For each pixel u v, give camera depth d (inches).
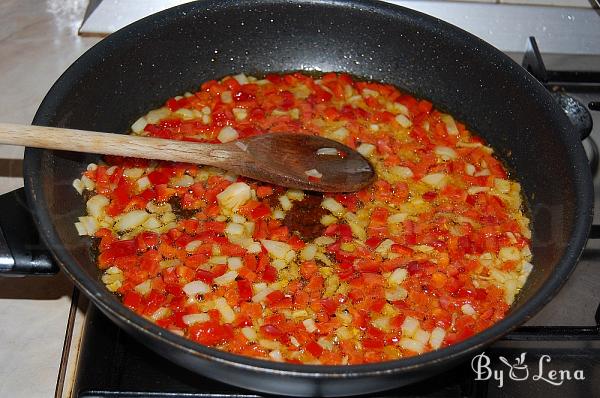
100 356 17.0
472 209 20.3
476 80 21.6
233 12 21.7
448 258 18.9
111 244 18.8
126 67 20.6
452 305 18.1
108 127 20.7
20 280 19.6
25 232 16.6
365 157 21.1
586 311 18.1
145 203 19.8
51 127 17.2
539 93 19.9
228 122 21.8
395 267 18.8
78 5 27.2
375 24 22.2
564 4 27.4
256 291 18.2
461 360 14.8
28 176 16.3
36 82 24.5
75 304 19.2
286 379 14.1
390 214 20.1
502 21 26.1
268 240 19.2
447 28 21.4
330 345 17.2
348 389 14.8
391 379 14.3
